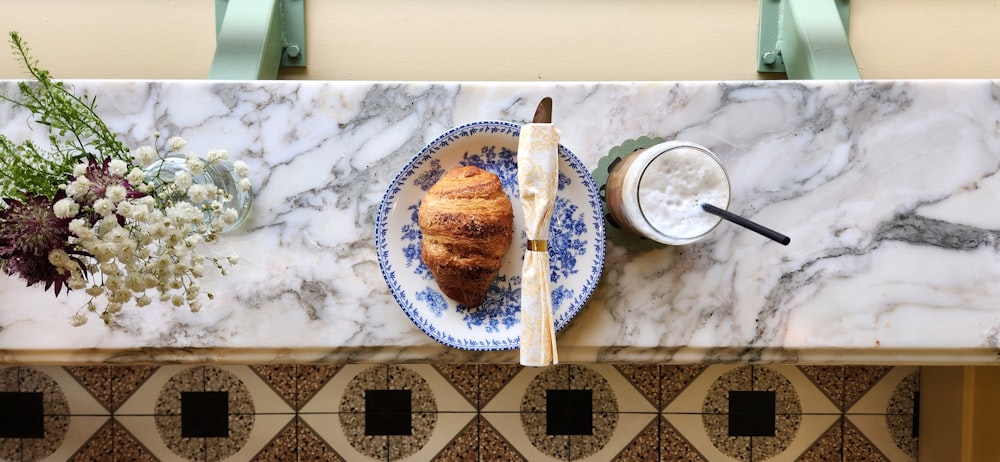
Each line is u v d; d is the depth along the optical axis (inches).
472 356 32.8
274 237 32.4
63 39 37.7
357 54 38.1
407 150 32.7
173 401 40.9
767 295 32.8
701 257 32.8
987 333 32.6
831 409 41.6
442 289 31.5
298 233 32.5
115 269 24.6
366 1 37.9
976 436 37.7
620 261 32.7
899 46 38.9
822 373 41.7
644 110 32.6
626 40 38.3
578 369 41.4
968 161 32.6
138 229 25.8
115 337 32.2
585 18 38.2
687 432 41.5
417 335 32.5
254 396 41.0
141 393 40.8
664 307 32.7
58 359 32.5
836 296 32.8
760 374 41.7
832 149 32.7
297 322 32.4
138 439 40.8
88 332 32.2
